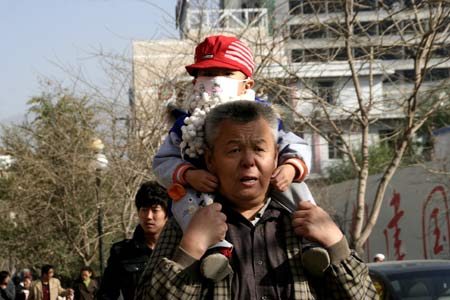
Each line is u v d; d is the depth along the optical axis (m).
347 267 2.99
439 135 21.67
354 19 14.51
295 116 15.89
